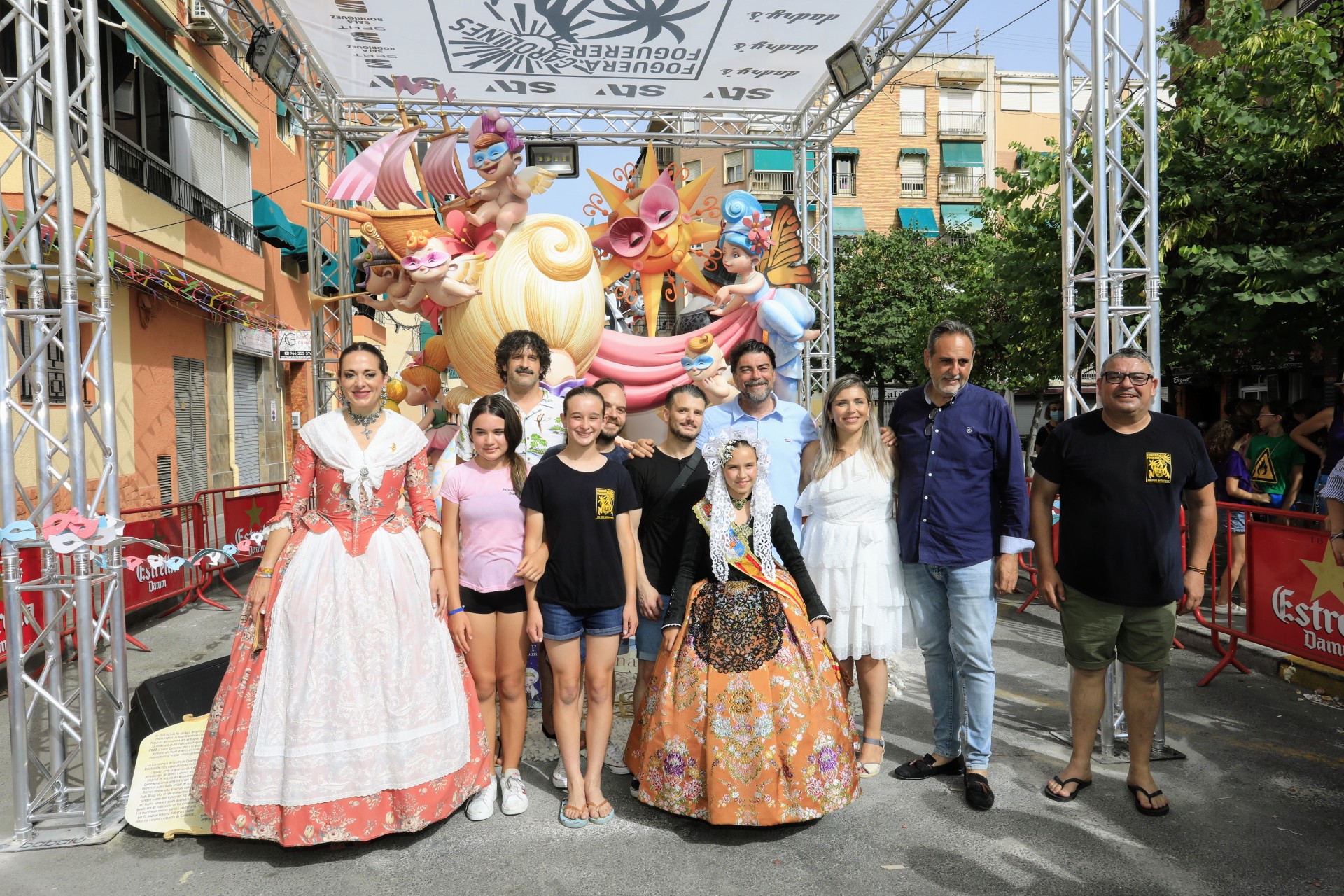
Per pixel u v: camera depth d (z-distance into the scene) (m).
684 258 6.71
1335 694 4.98
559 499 3.48
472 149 5.41
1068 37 4.72
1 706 5.10
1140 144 7.78
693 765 3.38
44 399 3.81
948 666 3.95
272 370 16.31
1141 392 3.46
